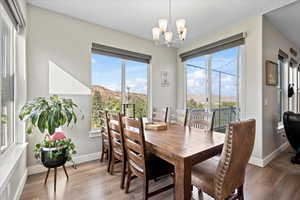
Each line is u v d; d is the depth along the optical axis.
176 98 4.09
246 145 1.21
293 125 2.66
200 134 1.79
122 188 1.90
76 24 2.69
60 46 2.54
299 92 4.42
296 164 2.61
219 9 2.42
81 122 2.73
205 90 3.52
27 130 1.99
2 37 1.71
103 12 2.51
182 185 1.16
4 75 1.75
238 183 1.30
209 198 1.73
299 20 2.77
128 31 3.18
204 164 1.53
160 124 2.13
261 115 2.57
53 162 1.88
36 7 2.35
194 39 3.61
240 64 2.87
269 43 2.79
